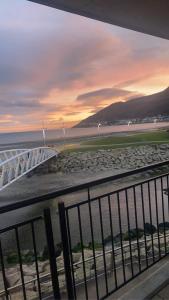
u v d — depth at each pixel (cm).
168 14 350
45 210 219
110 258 494
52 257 226
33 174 3541
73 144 5928
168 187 353
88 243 882
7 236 1074
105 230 1069
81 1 300
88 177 3619
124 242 694
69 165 4059
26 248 949
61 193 210
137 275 291
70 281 239
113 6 317
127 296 258
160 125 10606
